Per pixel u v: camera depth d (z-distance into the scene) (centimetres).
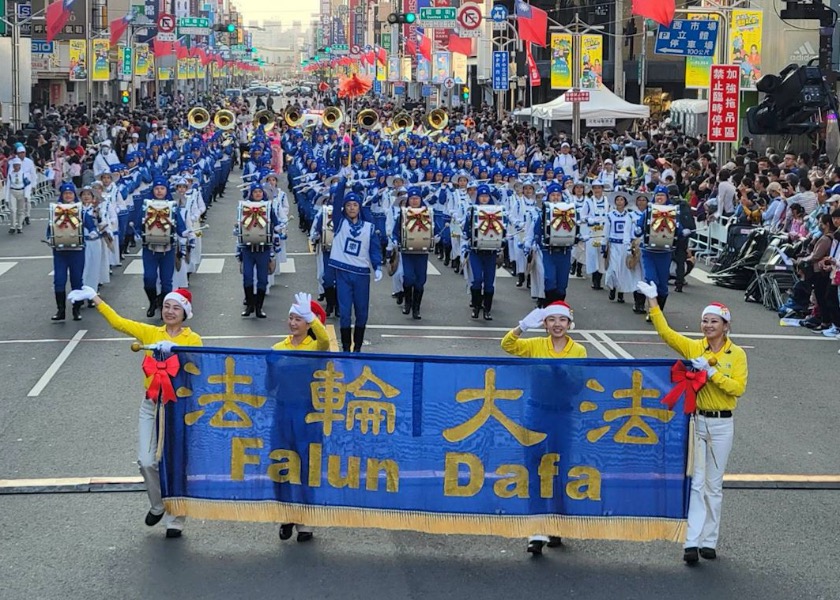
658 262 1870
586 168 3647
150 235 1808
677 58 6209
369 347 1608
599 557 854
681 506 839
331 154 3547
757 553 859
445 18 5747
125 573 813
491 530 845
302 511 859
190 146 3888
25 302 1975
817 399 1338
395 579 807
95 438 1141
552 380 839
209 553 852
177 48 9019
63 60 7006
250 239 1780
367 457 852
